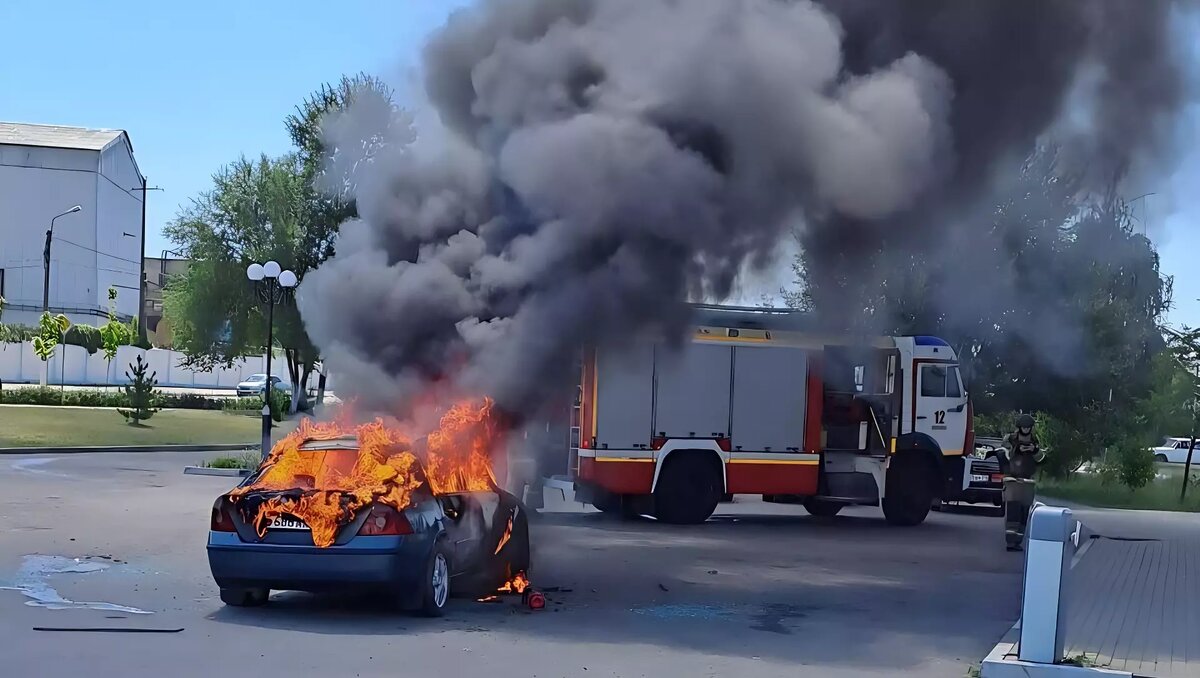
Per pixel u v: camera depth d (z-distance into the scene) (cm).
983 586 1300
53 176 6700
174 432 3516
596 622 988
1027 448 1673
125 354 5991
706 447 1809
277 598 1054
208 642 852
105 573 1148
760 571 1341
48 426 3247
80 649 812
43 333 4616
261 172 4166
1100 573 1417
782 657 880
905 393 1967
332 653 829
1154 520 2334
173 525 1529
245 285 4138
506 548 1096
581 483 1762
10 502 1750
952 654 917
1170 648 931
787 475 1855
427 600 962
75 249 6756
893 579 1329
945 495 1994
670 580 1243
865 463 1914
